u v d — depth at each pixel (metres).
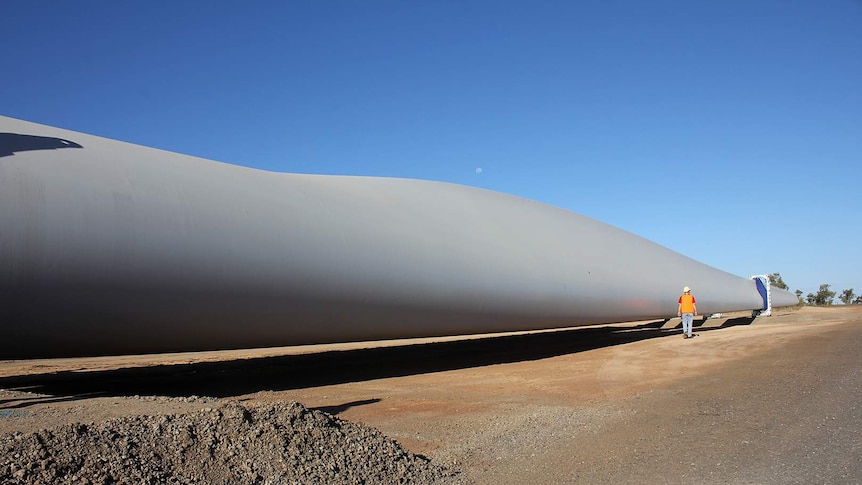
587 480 5.20
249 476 4.88
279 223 12.23
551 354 18.30
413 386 11.77
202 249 10.62
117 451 4.68
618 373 12.61
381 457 5.63
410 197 18.89
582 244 23.23
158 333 10.68
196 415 5.59
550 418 8.06
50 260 9.06
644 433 6.91
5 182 9.05
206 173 12.33
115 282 9.68
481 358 17.44
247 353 22.23
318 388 11.63
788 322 29.30
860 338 17.09
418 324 15.45
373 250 13.92
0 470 4.04
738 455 5.75
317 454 5.40
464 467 5.79
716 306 28.47
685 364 13.41
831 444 5.96
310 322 12.79
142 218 10.10
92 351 10.46
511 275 17.69
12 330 9.22
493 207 21.81
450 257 16.11
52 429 4.73
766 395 8.88
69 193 9.55
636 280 23.48
